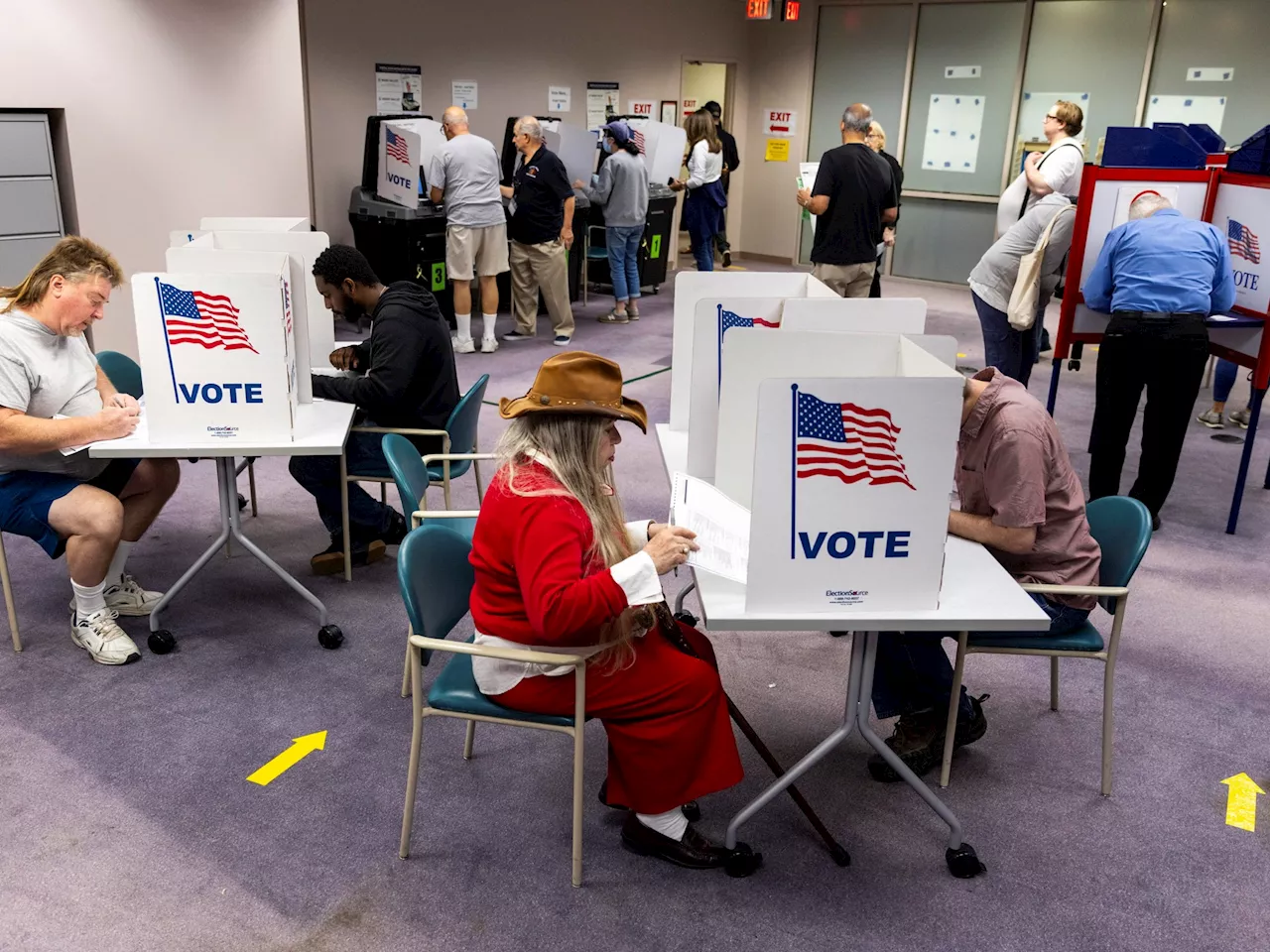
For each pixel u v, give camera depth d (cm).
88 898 212
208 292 277
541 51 831
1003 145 898
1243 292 423
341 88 702
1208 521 430
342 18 690
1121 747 275
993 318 534
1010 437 227
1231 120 789
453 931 206
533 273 693
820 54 984
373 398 329
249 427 292
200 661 301
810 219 1030
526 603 191
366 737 269
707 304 257
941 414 187
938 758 260
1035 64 865
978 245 934
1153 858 233
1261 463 496
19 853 224
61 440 279
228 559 367
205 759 258
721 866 225
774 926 210
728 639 326
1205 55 788
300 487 438
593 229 845
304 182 634
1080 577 242
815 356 232
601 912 212
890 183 619
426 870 223
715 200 815
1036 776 261
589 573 199
